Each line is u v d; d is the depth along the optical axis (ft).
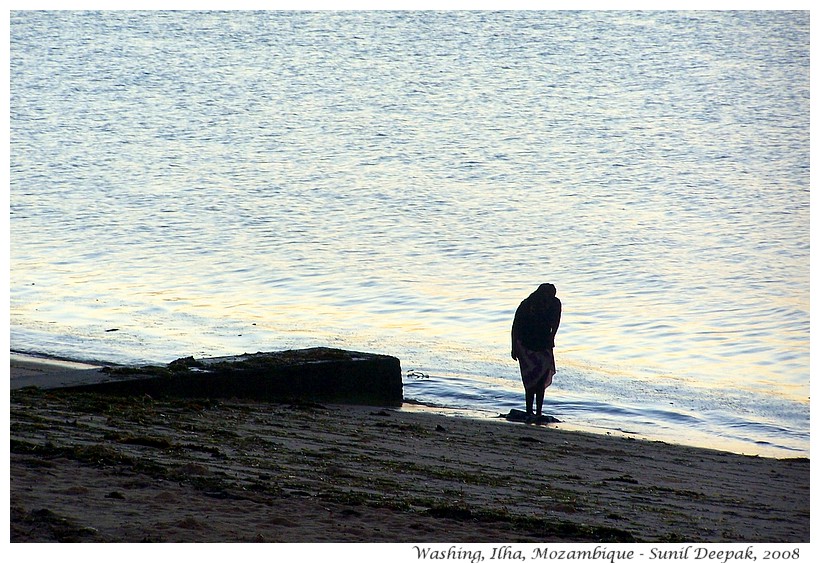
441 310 221.05
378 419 128.47
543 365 138.10
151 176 395.75
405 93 579.07
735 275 257.14
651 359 183.42
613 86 593.83
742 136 469.16
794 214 333.62
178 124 506.07
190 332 195.52
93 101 563.07
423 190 373.20
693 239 300.20
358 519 73.51
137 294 229.04
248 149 449.06
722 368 176.55
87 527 66.95
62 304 215.92
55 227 308.40
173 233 303.07
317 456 96.99
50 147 451.12
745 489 97.96
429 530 71.82
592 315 219.20
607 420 143.23
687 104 544.62
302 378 142.41
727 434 137.90
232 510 73.46
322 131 487.61
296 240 295.07
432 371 169.27
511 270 263.08
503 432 124.98
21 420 102.99
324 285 242.37
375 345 189.06
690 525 79.77
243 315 212.02
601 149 447.83
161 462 87.10
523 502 83.10
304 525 71.00
